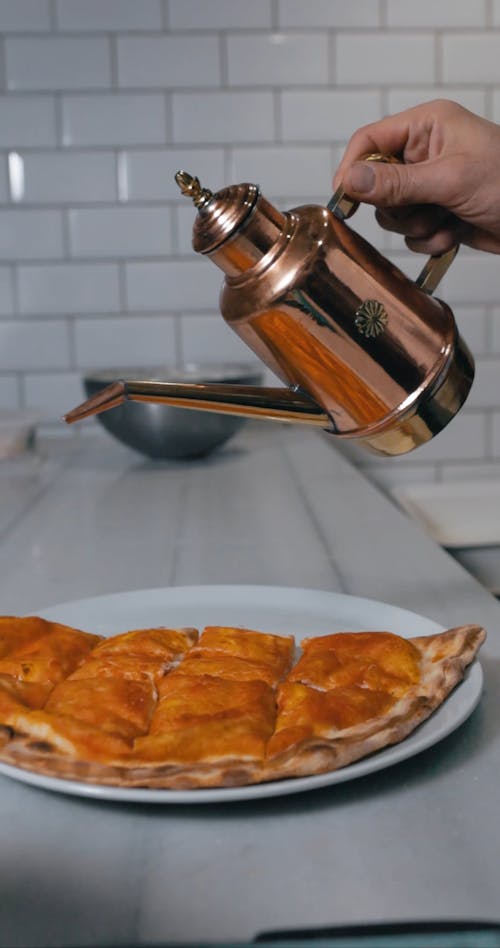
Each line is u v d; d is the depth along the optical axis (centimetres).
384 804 56
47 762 57
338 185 95
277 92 205
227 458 180
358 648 72
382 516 133
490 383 217
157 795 54
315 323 70
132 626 86
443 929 44
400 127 93
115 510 141
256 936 44
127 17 202
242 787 54
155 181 207
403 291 73
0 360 212
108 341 212
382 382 72
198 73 204
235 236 69
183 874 50
